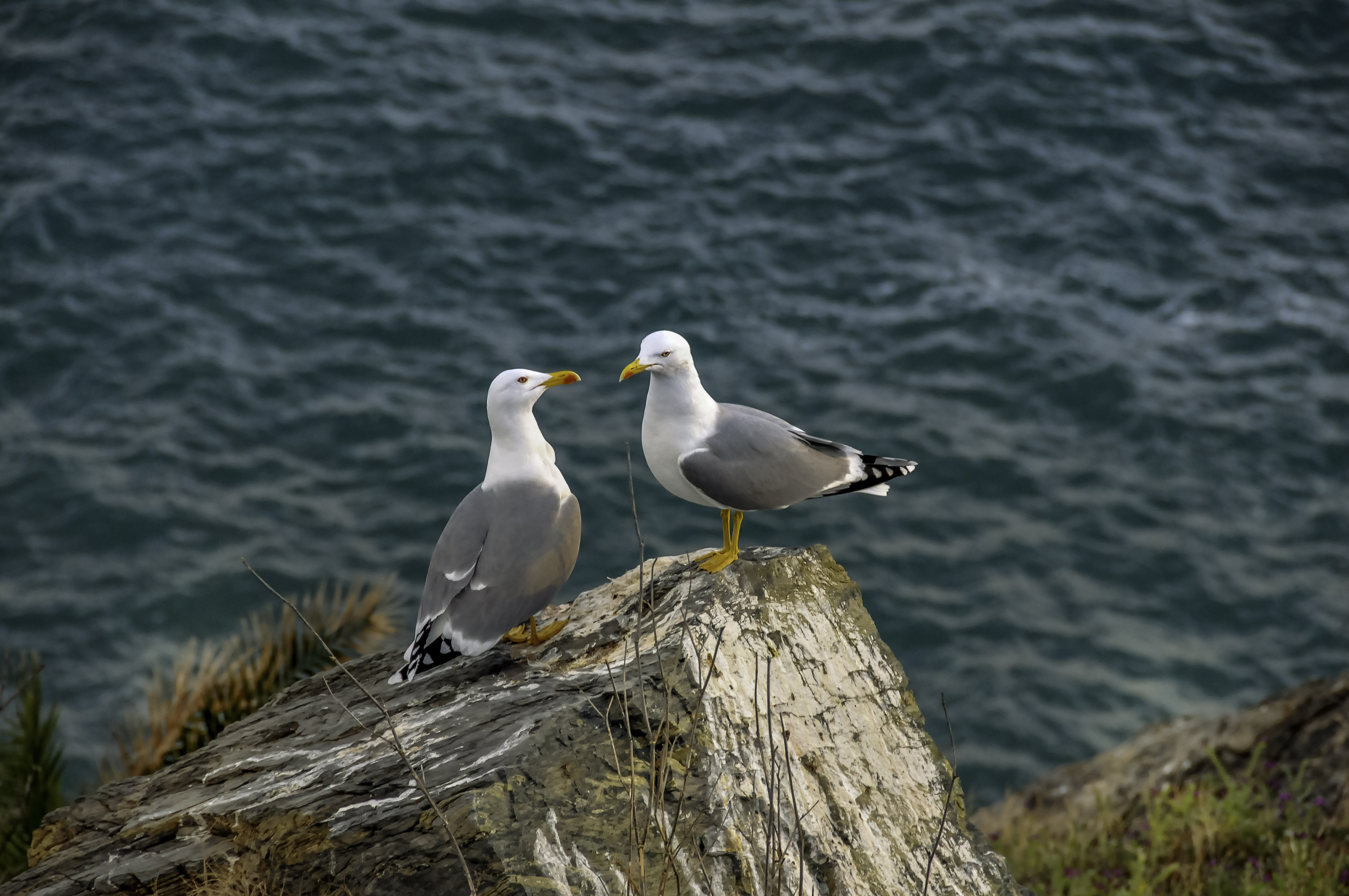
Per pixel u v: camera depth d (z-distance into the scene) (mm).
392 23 29609
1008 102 28672
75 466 20016
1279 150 28109
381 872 4824
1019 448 21062
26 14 28812
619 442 20375
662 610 6105
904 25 30719
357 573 18547
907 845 5746
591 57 29547
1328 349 23219
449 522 6023
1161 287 24516
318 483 19969
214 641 17625
